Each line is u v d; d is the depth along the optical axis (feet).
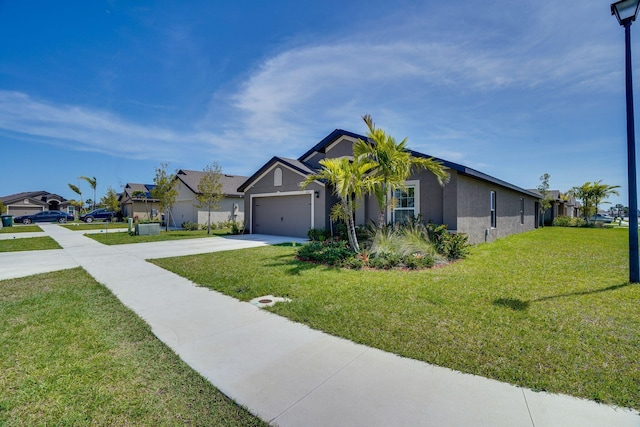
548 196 87.66
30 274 23.06
